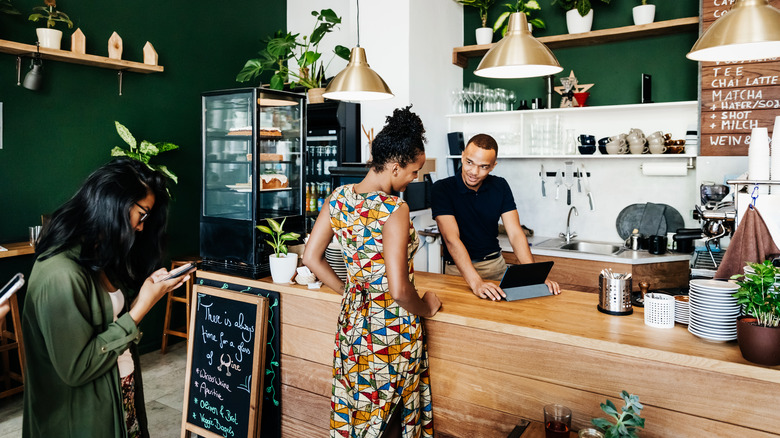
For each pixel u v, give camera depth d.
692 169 3.92
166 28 4.30
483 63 2.29
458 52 4.61
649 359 1.61
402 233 1.62
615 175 4.24
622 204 4.23
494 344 1.90
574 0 4.12
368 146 4.27
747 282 1.48
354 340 1.74
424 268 4.10
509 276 2.12
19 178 3.53
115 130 4.03
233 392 2.54
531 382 1.84
